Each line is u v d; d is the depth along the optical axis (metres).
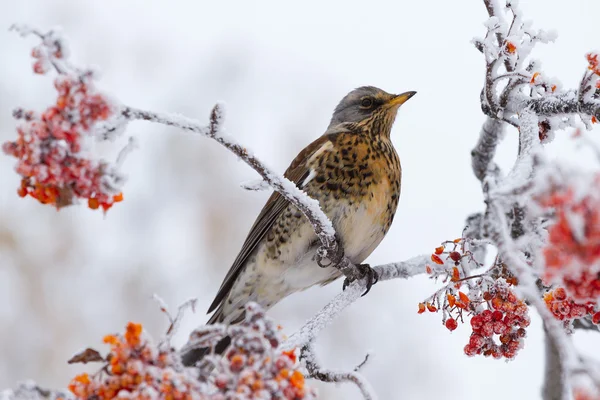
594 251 4.76
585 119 8.66
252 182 8.53
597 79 8.23
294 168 12.56
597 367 4.70
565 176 4.85
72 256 16.23
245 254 12.37
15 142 5.89
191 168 17.41
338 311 10.12
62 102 5.70
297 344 9.13
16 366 15.10
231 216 17.11
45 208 16.44
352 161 11.88
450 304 8.03
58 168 5.79
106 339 5.76
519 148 8.48
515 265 5.19
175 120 6.83
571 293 5.58
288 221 11.88
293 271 12.21
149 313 16.02
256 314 5.75
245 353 5.64
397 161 12.50
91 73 5.75
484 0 9.33
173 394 5.42
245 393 5.41
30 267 15.84
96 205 6.01
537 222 6.81
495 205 5.31
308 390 5.68
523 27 9.20
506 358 7.91
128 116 6.57
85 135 5.88
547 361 10.61
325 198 11.80
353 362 16.23
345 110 12.78
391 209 12.24
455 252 8.22
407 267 11.27
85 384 5.70
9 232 15.88
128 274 16.28
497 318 7.81
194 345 5.84
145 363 5.68
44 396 5.64
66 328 15.57
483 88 9.63
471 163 12.52
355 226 11.85
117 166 5.94
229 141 7.22
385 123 12.54
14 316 15.43
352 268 11.06
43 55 5.77
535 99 8.89
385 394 15.76
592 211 4.73
